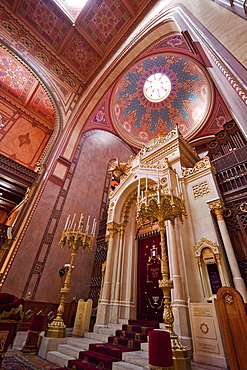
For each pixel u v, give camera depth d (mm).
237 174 6551
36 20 10484
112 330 5238
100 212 11195
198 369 3359
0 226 7664
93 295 8375
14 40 10133
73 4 11422
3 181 9078
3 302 2900
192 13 4059
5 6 9805
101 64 12695
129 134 15977
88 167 11891
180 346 3217
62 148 10938
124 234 7527
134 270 6953
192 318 4266
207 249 5441
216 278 5031
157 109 15484
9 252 7426
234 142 9023
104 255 9195
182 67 12961
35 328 4930
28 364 3756
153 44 10508
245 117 1723
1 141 11117
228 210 6059
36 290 7242
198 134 13367
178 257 5469
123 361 3568
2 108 11648
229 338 3127
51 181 9656
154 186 7438
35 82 12086
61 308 5504
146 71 13977
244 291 4543
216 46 2357
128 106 15438
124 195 8102
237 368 2898
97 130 14203
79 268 8875
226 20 2504
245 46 1882
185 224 6145
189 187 7016
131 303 6254
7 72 11508
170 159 8352
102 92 12695
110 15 10781
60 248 8594
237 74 1719
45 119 13188
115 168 9984
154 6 10094
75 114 12281
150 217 4387
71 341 4945
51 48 11477
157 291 6184
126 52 11172
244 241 5418
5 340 2635
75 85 13062
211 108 12578
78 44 11711
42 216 8641
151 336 2807
